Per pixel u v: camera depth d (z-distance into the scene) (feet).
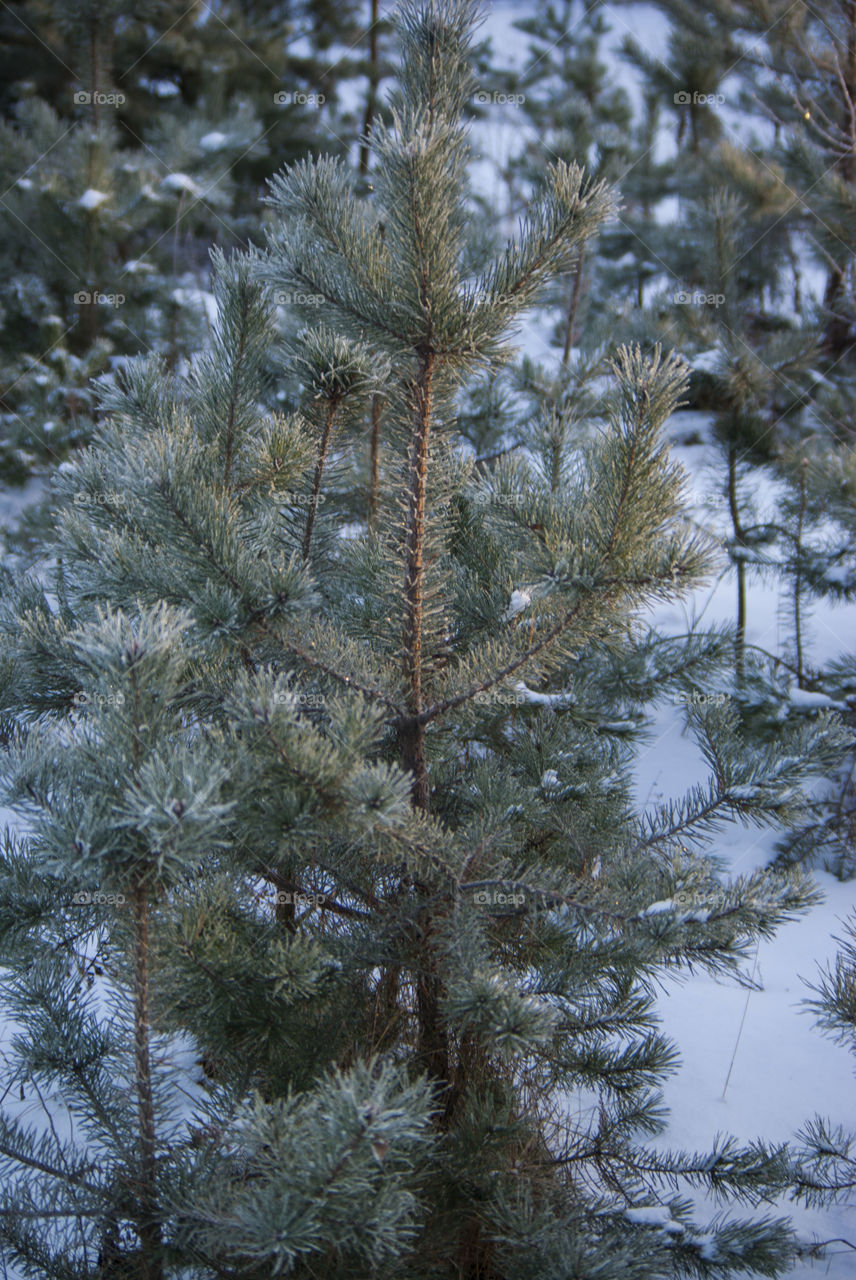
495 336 6.20
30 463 19.69
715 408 18.63
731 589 21.12
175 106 31.45
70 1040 6.74
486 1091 7.29
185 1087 8.38
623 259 29.22
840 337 24.54
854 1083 10.61
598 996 7.39
